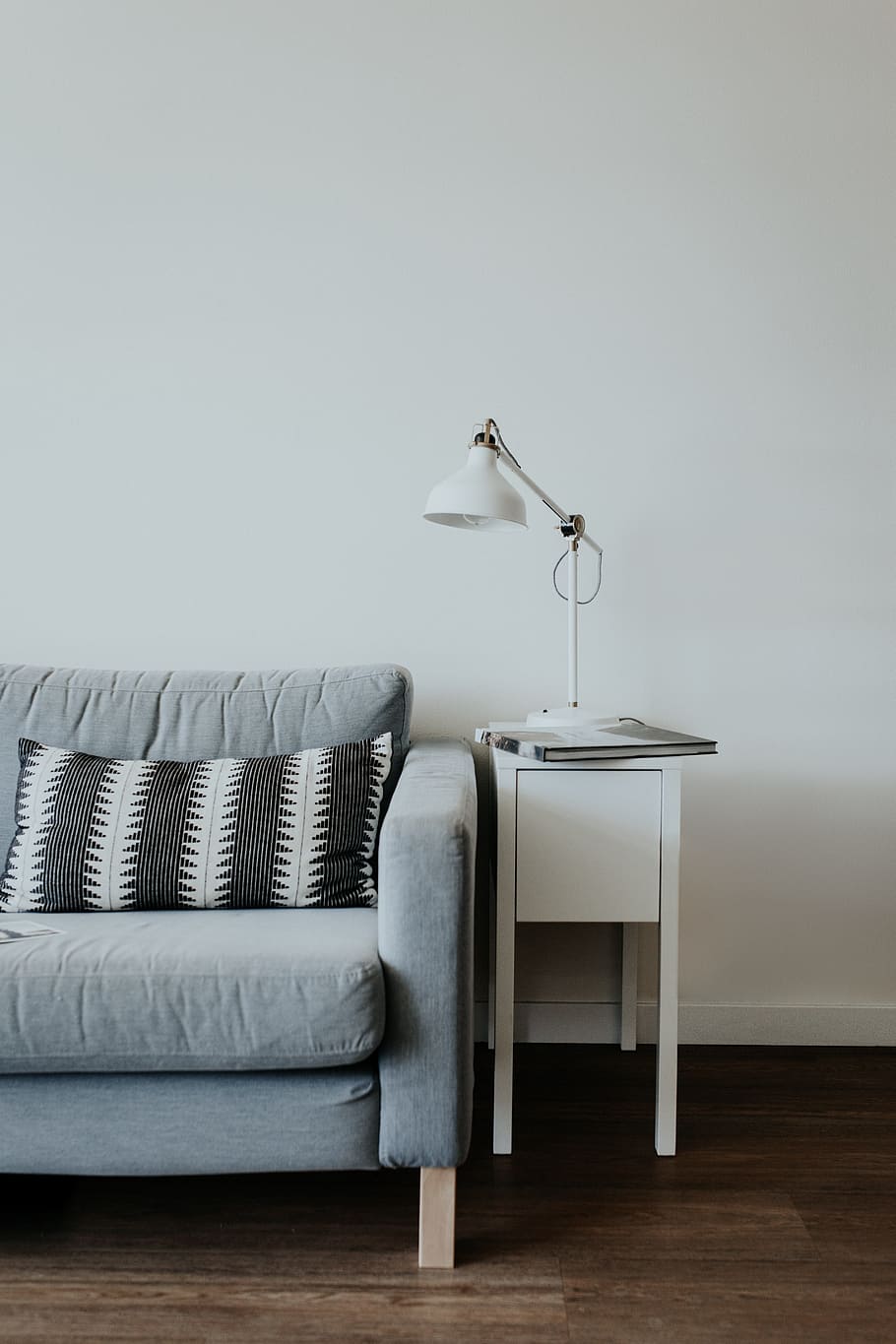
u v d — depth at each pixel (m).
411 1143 1.35
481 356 2.17
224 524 2.18
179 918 1.59
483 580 2.18
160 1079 1.35
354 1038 1.30
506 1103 1.70
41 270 2.17
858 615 2.18
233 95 2.16
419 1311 1.29
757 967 2.21
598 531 2.18
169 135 2.16
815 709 2.19
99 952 1.36
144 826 1.68
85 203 2.17
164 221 2.17
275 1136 1.35
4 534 2.18
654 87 2.16
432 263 2.17
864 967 2.21
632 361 2.17
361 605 2.19
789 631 2.18
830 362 2.17
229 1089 1.35
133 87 2.16
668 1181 1.62
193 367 2.17
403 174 2.16
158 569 2.19
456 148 2.16
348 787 1.73
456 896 1.35
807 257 2.16
